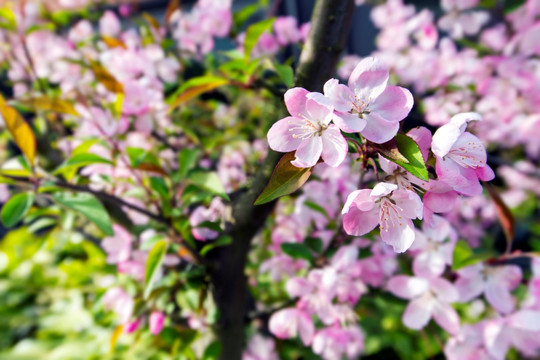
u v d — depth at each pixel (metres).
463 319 0.59
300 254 0.46
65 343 0.84
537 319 0.42
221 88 0.85
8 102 0.42
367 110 0.27
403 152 0.26
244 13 0.70
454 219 0.83
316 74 0.36
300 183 0.27
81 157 0.38
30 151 0.37
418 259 0.45
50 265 1.05
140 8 1.32
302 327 0.47
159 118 0.63
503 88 0.79
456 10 0.83
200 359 0.50
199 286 0.45
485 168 0.28
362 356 0.76
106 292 0.50
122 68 0.60
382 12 0.98
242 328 0.49
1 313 0.99
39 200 0.53
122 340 0.70
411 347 0.74
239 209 0.42
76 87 0.68
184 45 0.78
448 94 0.79
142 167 0.44
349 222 0.28
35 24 0.75
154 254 0.40
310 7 1.04
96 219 0.36
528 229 0.90
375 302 0.73
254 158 0.65
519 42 0.76
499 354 0.45
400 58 0.86
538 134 0.87
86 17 0.84
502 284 0.44
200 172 0.40
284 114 0.37
